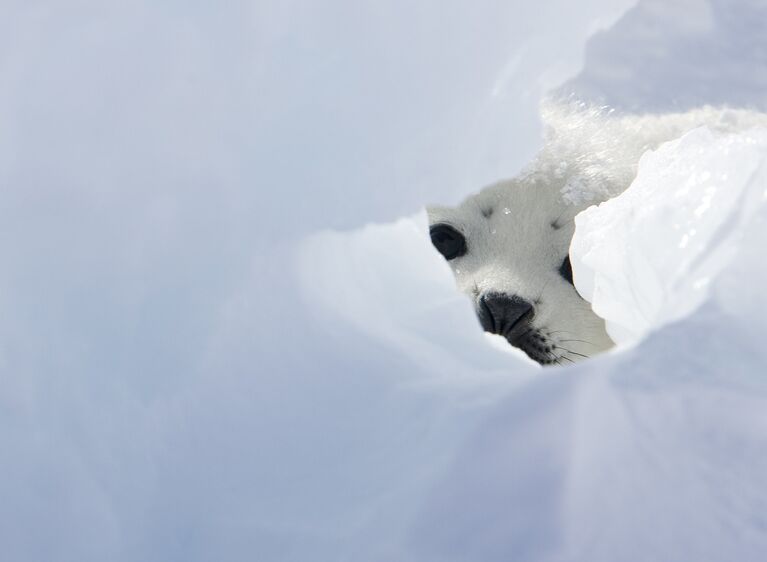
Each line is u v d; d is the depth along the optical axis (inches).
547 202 578.2
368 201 342.0
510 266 579.5
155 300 288.0
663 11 1194.6
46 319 280.4
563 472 249.1
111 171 294.0
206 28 305.3
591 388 264.2
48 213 289.4
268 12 309.9
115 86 298.7
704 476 245.4
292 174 316.5
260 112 310.3
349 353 300.8
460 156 371.2
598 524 239.8
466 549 242.2
